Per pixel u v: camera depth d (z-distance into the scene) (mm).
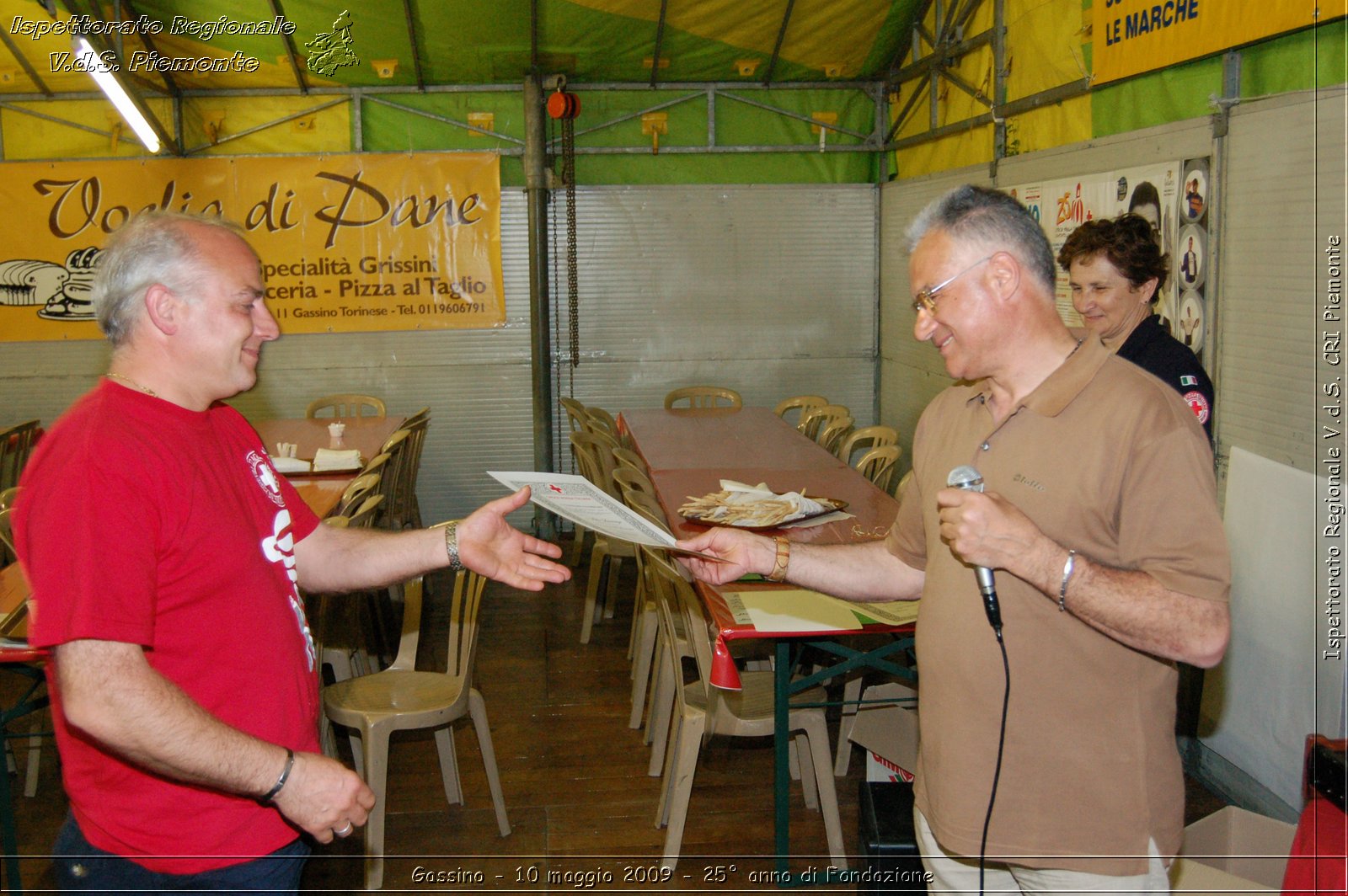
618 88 6676
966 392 1639
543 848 3115
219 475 1552
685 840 3137
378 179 6594
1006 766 1463
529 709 4152
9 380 6520
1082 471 1391
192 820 1499
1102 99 4102
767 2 5789
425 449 6906
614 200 6828
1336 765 1282
